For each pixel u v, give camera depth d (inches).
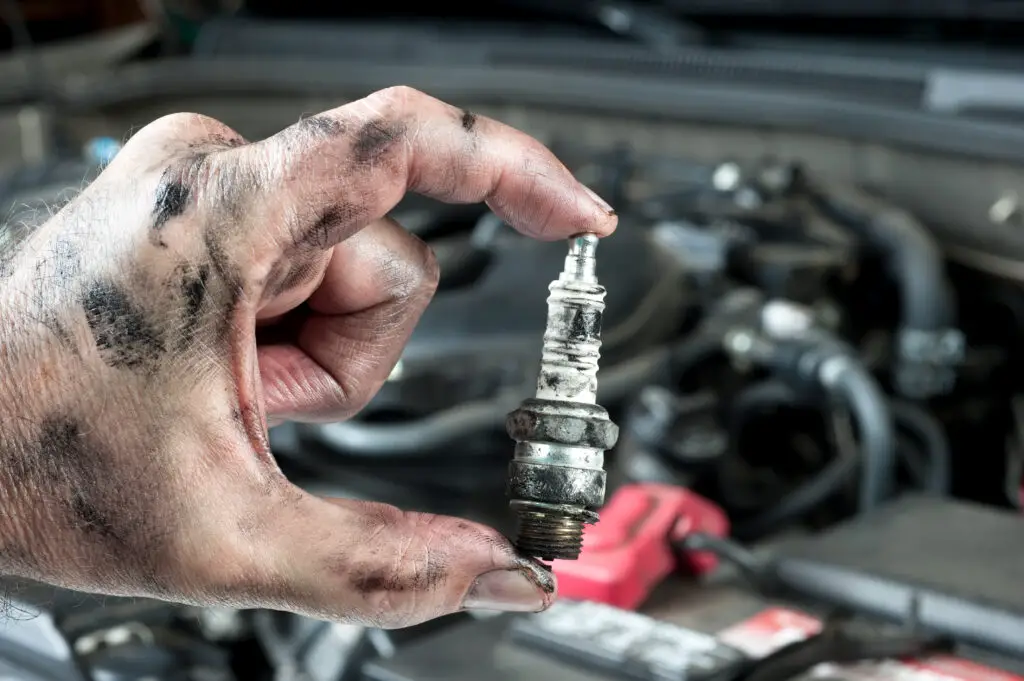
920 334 44.7
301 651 33.5
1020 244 47.0
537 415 21.2
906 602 29.7
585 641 27.8
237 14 77.7
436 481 36.9
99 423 18.8
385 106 20.1
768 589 32.0
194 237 18.8
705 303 43.6
